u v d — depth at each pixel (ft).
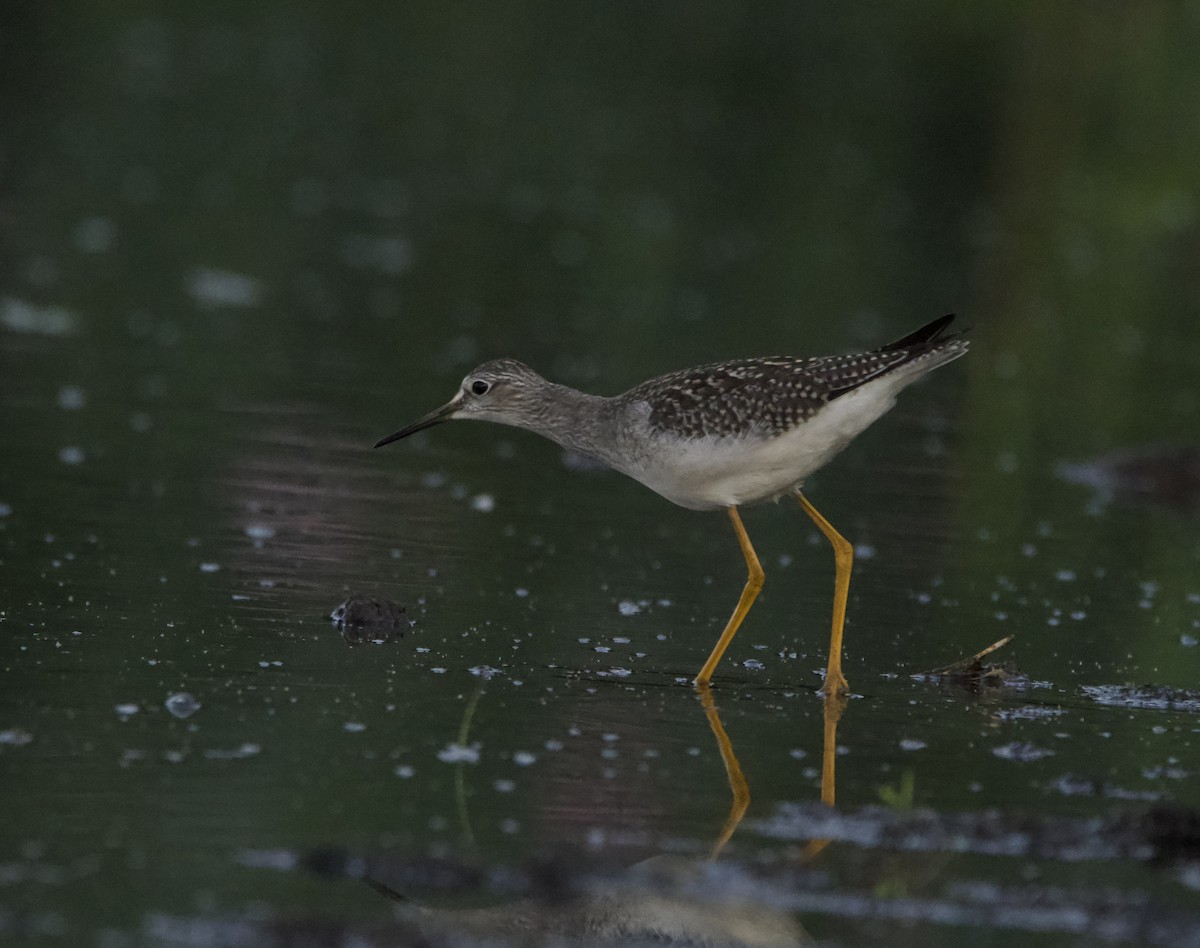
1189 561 44.91
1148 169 93.71
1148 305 76.13
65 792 26.61
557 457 52.47
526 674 33.65
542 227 81.61
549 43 113.80
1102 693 34.22
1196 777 29.55
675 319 67.41
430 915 23.56
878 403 34.63
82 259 69.92
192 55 108.58
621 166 92.84
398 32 115.65
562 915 23.86
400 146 94.68
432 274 72.54
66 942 22.12
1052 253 82.38
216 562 39.22
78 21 112.68
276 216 79.77
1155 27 96.27
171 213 78.43
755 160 94.53
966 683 34.58
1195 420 59.82
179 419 51.34
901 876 25.29
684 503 36.42
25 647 32.83
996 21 101.81
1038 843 26.50
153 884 23.86
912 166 94.07
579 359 60.34
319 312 65.82
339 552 40.91
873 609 39.50
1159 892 25.04
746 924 23.73
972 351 67.36
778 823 26.96
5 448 46.78
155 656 32.96
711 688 33.55
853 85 102.63
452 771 28.40
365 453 49.80
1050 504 49.90
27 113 91.71
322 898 23.85
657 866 25.25
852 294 73.15
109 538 40.24
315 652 33.96
